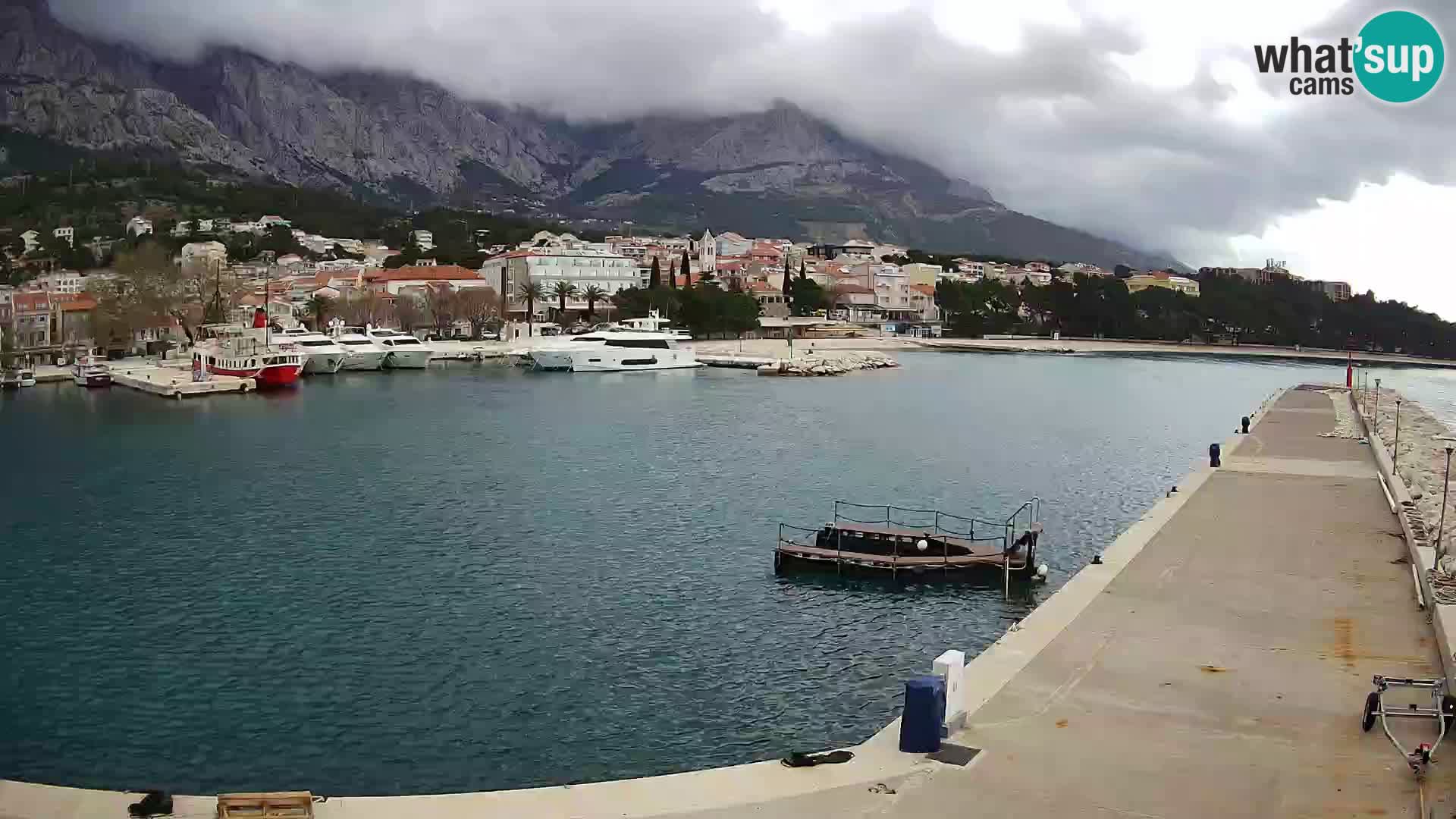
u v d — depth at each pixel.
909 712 26.89
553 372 196.50
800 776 25.55
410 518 69.56
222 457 95.88
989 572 54.50
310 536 64.50
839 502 75.00
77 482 82.94
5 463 92.19
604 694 39.62
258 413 131.12
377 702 38.91
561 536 64.38
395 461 93.06
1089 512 73.62
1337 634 37.53
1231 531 54.66
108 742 35.72
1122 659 34.44
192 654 44.00
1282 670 33.56
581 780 32.91
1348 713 29.98
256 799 23.23
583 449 100.50
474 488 80.25
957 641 45.56
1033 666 33.66
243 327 181.12
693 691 39.91
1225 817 23.59
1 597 52.09
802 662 42.94
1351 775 25.83
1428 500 59.84
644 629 46.91
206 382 154.00
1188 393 176.25
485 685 40.56
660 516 70.25
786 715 37.72
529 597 51.78
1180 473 91.19
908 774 25.66
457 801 24.56
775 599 51.38
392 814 23.84
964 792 24.64
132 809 24.11
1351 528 55.56
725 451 99.44
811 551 55.91
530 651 44.28
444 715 37.78
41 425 119.25
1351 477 72.88
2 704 38.88
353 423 120.31
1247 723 29.08
